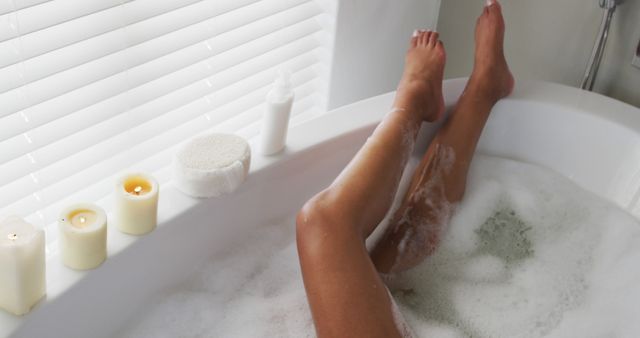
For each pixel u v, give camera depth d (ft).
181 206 4.72
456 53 7.59
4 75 4.52
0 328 3.85
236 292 5.01
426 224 5.54
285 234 5.38
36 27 4.50
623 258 5.53
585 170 6.07
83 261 4.18
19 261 3.74
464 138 5.80
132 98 5.33
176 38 5.45
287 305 4.96
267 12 5.98
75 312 4.21
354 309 4.38
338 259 4.50
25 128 4.67
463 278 5.47
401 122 5.32
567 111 6.05
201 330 4.76
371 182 4.88
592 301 5.33
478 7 7.14
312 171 5.48
